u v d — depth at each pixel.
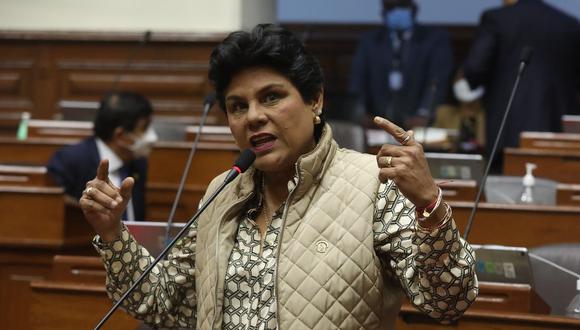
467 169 6.15
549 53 8.97
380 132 9.06
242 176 3.17
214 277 3.02
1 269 6.24
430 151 8.97
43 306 4.60
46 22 11.23
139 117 6.57
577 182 7.29
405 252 2.86
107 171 3.10
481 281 4.30
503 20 9.04
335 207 2.96
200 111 10.84
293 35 3.07
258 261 3.02
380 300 2.93
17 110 11.25
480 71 9.04
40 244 6.17
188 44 10.86
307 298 2.86
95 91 11.10
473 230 5.71
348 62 13.75
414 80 10.59
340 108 9.35
